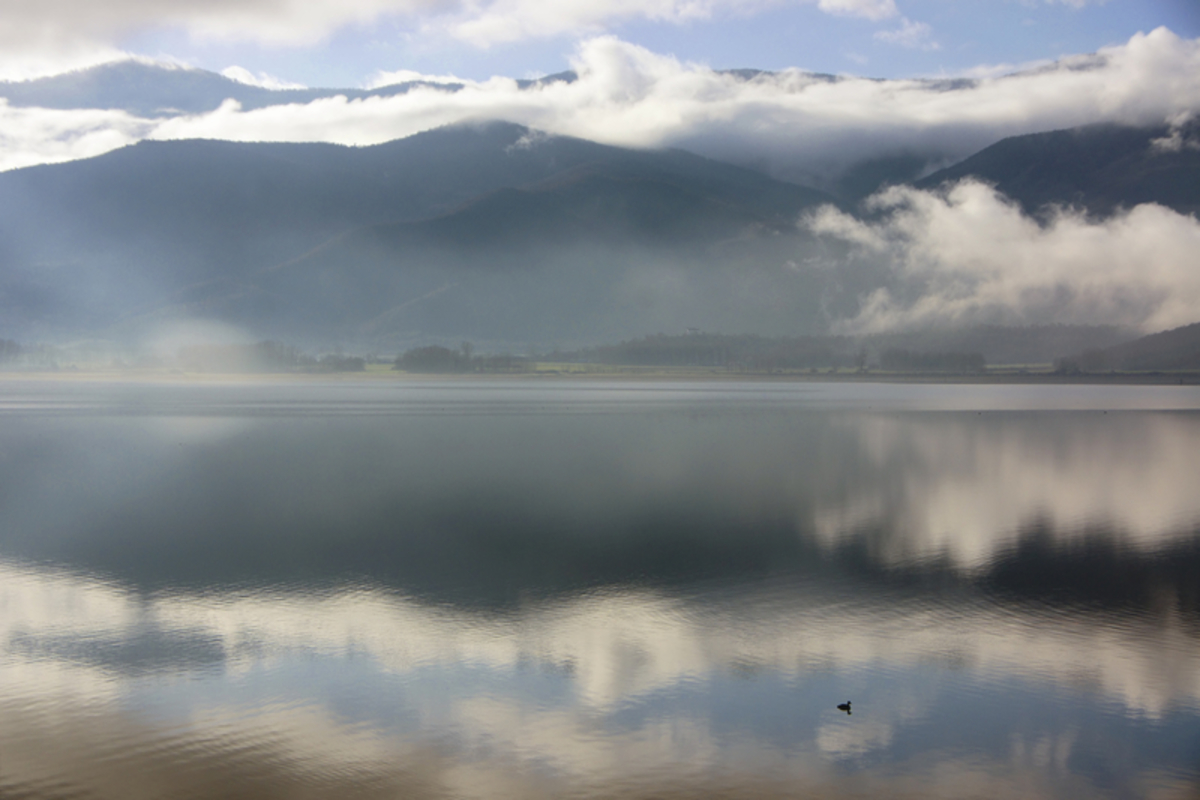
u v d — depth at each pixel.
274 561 49.22
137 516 62.66
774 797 24.39
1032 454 103.31
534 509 65.44
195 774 25.19
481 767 25.78
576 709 29.56
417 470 86.69
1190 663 33.84
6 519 61.31
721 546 53.12
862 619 38.84
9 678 31.80
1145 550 52.25
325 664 33.34
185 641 35.88
